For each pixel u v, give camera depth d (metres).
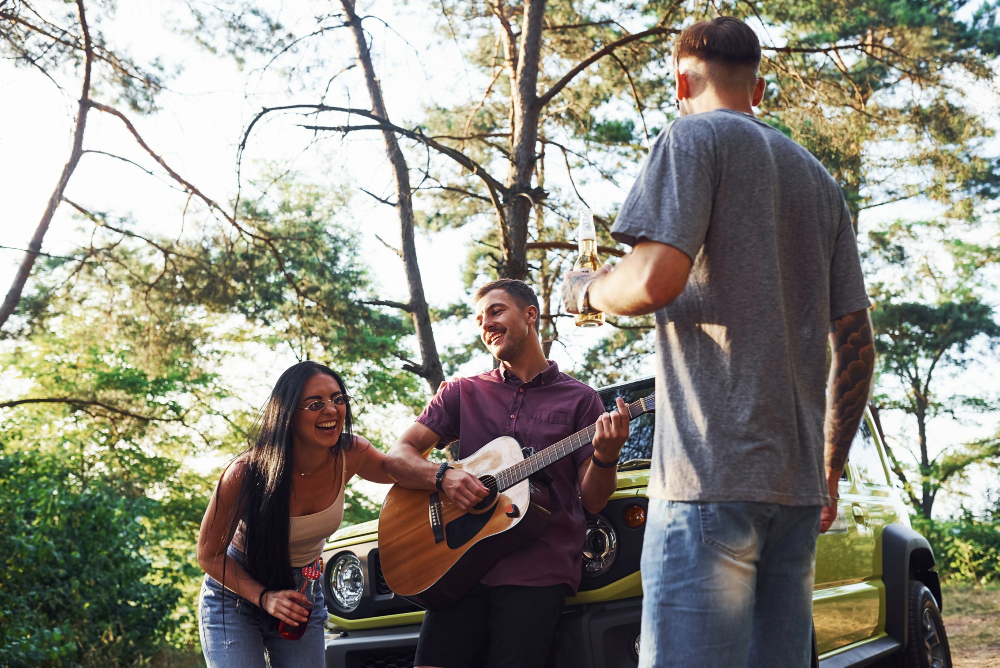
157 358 10.88
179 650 10.50
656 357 1.88
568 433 3.24
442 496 3.18
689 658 1.67
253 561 2.93
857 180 9.62
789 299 1.83
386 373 20.22
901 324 22.83
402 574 3.15
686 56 2.01
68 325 11.23
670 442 1.78
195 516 19.98
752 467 1.68
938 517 20.27
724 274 1.77
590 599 3.09
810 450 1.77
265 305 10.91
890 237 21.11
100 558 8.77
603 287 1.84
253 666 2.94
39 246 10.86
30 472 9.10
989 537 17.59
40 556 8.01
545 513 3.04
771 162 1.82
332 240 10.97
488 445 3.23
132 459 17.45
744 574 1.68
